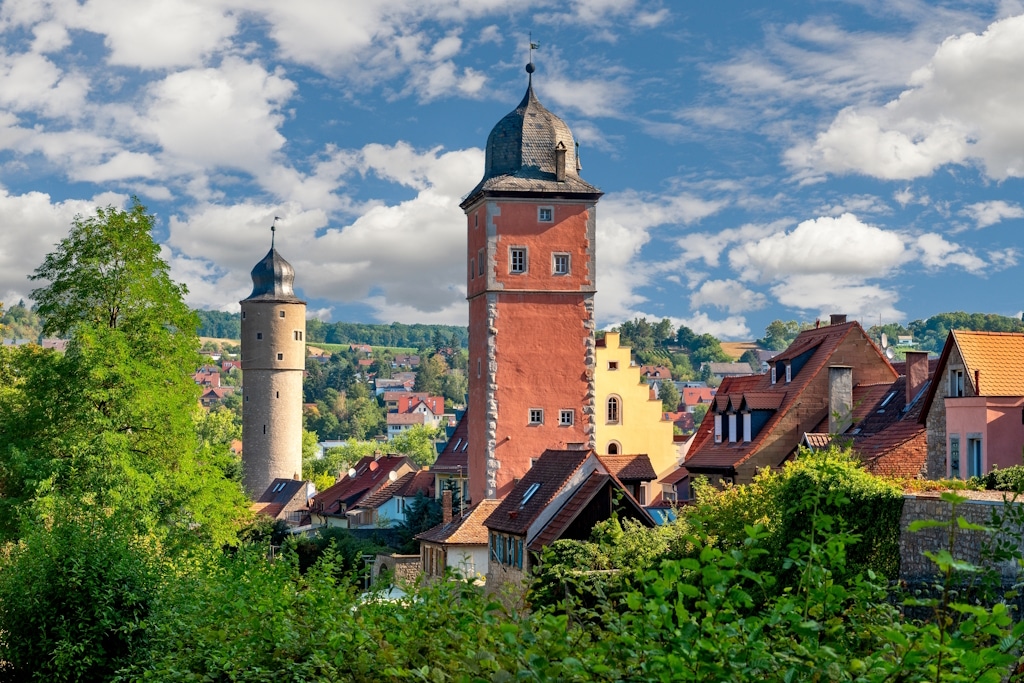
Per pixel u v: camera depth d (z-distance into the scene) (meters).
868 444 40.16
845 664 7.71
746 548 8.20
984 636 7.57
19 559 21.98
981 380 33.97
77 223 40.44
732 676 7.57
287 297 121.62
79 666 20.89
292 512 107.62
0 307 51.84
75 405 37.34
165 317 40.66
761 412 47.03
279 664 14.62
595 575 12.27
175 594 21.73
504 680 8.97
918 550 21.23
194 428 40.09
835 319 51.88
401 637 12.47
